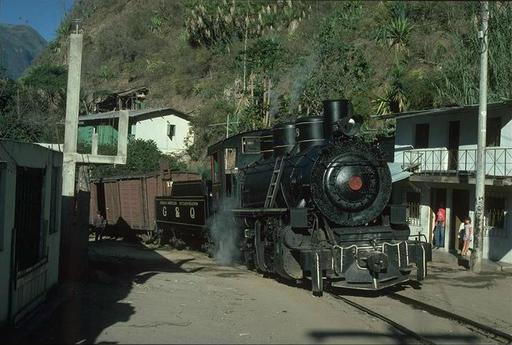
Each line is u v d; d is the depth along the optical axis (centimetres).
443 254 1988
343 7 3459
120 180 2670
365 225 1220
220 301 1032
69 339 726
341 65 3178
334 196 1180
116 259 1755
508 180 1677
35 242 938
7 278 778
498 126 1841
